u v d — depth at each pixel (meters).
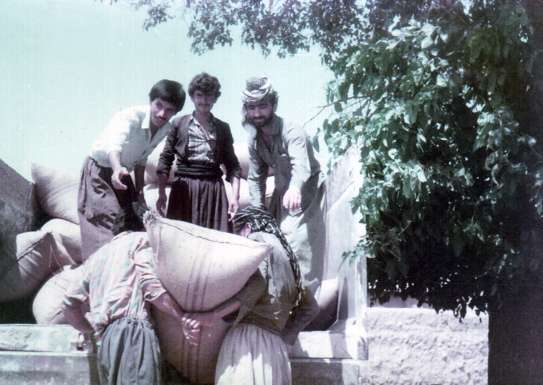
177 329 3.66
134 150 4.64
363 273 4.32
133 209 3.87
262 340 3.61
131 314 3.56
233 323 3.62
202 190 4.63
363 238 5.34
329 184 5.70
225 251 3.53
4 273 5.65
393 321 6.92
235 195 4.74
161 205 4.72
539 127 5.76
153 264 3.57
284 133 4.84
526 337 6.75
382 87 5.65
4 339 4.10
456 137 5.83
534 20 5.61
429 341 6.98
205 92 4.58
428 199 5.77
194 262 3.51
